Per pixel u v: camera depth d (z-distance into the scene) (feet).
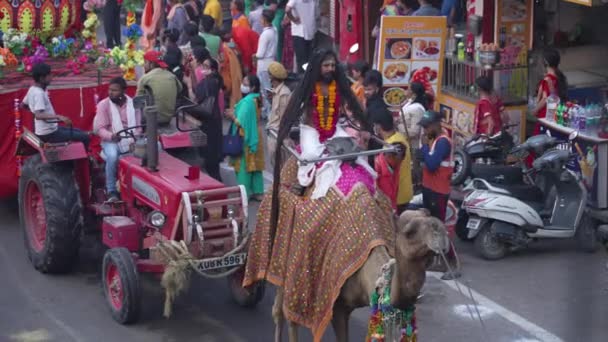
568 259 34.63
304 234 24.77
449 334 29.35
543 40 46.16
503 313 30.55
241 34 53.36
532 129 43.32
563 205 34.99
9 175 37.11
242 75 53.42
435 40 42.11
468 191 35.81
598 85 43.68
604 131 37.04
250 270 27.53
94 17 40.63
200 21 58.18
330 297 23.88
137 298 29.63
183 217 28.68
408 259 20.35
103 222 31.19
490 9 43.52
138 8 68.18
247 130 39.93
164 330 30.04
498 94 43.42
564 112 38.58
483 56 42.96
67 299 32.35
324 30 60.03
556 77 40.50
